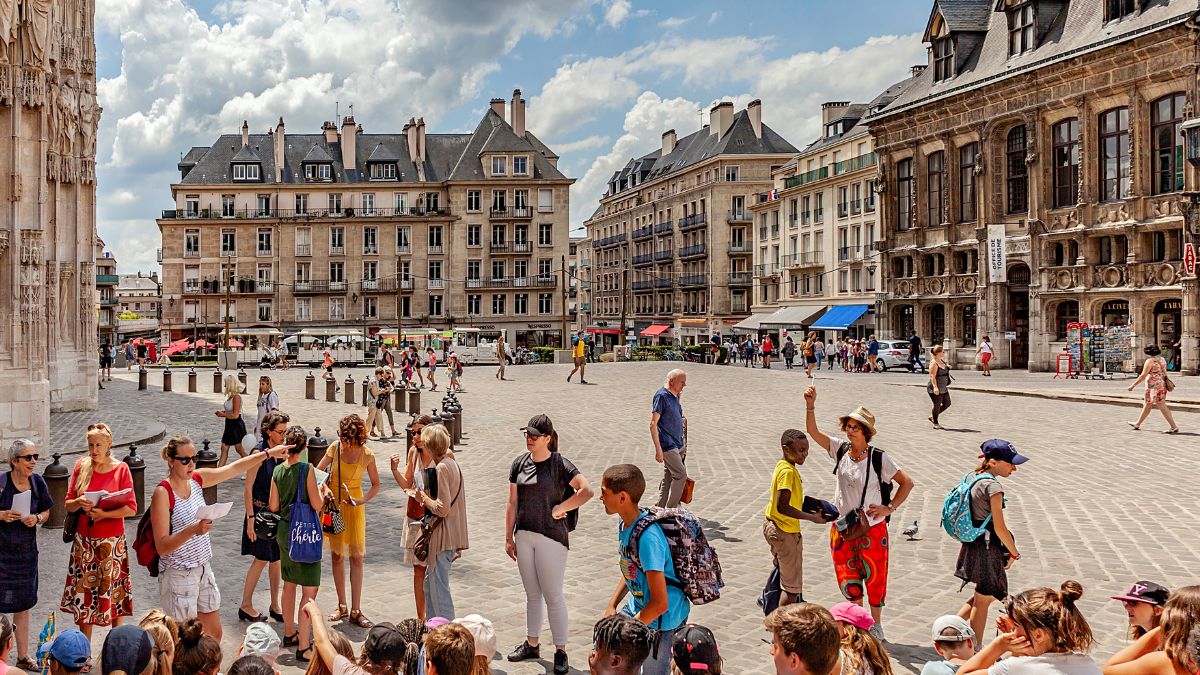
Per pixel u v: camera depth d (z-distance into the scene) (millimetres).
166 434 19297
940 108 45719
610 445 18234
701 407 25547
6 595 6441
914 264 48531
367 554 9867
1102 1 38562
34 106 17672
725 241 84375
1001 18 45000
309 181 79375
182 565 6234
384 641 4344
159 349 67562
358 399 30562
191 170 80125
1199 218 33500
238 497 12953
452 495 7035
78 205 25125
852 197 63562
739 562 9305
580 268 124500
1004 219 43656
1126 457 15266
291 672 6496
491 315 80625
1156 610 4578
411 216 79375
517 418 23516
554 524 6547
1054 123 40750
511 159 80438
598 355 68625
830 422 21750
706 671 4016
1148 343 36656
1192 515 10898
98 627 7426
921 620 7426
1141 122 36500
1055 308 40969
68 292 25094
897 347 44875
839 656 4125
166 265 78188
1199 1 33438
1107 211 38062
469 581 8758
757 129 85438
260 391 15359
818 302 67875
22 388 16562
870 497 6793
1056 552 9375
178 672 4387
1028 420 20906
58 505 10922
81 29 26750
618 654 4094
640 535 5273
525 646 6668
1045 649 4250
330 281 79375
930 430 19375
